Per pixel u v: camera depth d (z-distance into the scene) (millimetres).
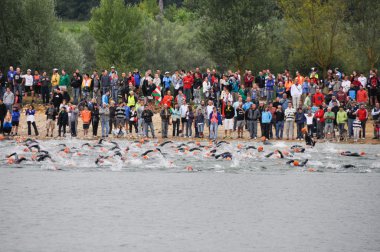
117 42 135375
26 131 85438
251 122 81688
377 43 112375
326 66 113812
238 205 54031
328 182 61844
